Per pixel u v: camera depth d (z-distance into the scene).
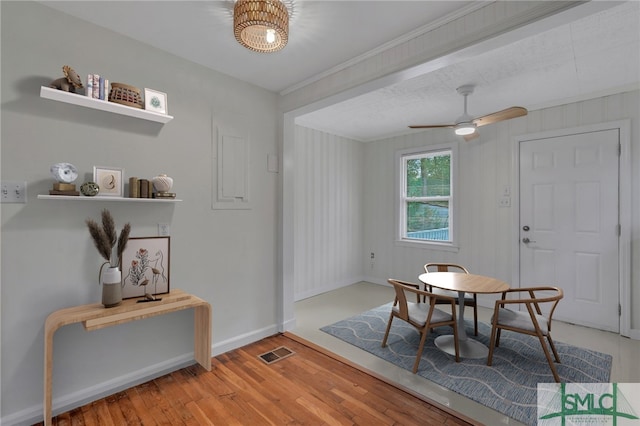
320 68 2.64
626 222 3.10
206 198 2.58
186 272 2.46
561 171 3.49
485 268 4.10
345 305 4.12
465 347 2.75
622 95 3.12
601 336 3.08
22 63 1.76
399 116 4.08
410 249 4.89
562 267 3.50
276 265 3.17
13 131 1.73
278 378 2.30
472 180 4.21
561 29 2.10
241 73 2.72
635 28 2.09
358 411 1.93
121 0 1.78
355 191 5.38
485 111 3.85
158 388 2.17
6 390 1.73
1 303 1.71
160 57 2.31
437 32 2.01
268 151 3.08
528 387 2.18
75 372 1.96
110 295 1.91
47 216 1.85
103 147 2.05
